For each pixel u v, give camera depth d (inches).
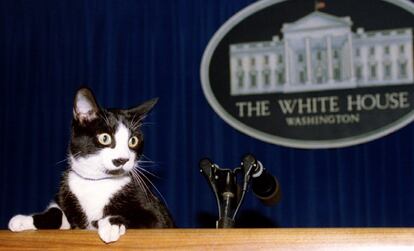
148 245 35.0
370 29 84.7
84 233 36.2
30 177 91.7
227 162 85.3
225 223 39.2
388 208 79.2
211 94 87.7
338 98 84.4
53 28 95.6
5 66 96.2
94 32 93.5
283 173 83.5
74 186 51.5
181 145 86.6
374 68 83.8
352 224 79.7
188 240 34.5
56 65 94.1
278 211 82.0
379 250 31.7
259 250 33.4
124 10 93.1
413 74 82.3
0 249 37.1
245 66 87.8
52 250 36.4
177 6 91.2
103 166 49.7
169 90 88.8
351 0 86.3
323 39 86.3
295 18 87.7
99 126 50.7
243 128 85.8
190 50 89.6
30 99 94.2
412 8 83.7
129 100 89.7
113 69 91.4
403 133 81.1
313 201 81.6
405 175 79.7
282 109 85.7
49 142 92.0
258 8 88.9
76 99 51.3
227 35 88.9
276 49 87.5
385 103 82.5
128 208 50.7
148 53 90.7
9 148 93.5
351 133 82.9
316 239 32.8
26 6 97.5
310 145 83.4
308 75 86.0
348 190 81.0
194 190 84.8
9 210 91.4
